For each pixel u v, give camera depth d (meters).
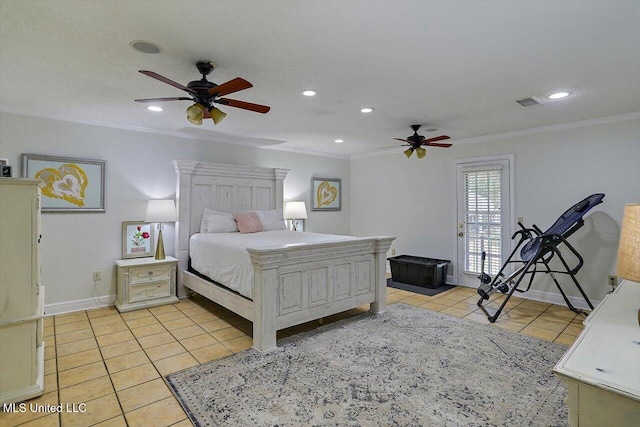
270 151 5.77
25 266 2.19
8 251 2.14
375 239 3.79
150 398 2.20
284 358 2.75
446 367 2.59
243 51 2.21
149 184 4.46
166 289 4.29
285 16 1.80
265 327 2.87
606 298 1.83
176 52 2.22
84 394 2.24
